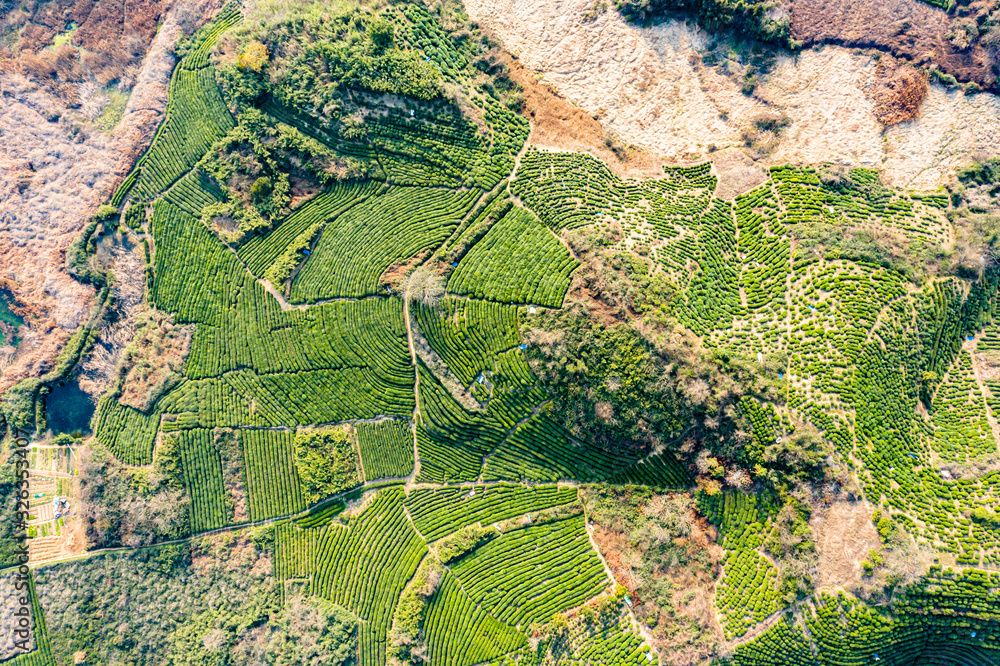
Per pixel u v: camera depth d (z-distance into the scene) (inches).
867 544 1644.9
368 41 1915.6
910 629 1637.6
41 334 1983.3
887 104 1995.6
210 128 1996.8
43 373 1972.2
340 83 1907.0
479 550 1872.5
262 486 1959.9
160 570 1962.4
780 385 1729.8
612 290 1749.5
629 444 1807.3
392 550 1905.8
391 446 1925.4
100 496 1934.1
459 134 1968.5
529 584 1843.0
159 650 1924.2
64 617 1913.1
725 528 1777.8
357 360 1923.0
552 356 1760.6
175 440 1951.3
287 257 1945.1
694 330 1788.9
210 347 1964.8
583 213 1910.7
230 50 1962.4
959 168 1940.2
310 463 1926.7
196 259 1983.3
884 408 1721.2
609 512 1845.5
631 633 1792.6
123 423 1964.8
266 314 1953.7
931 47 1989.4
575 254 1855.3
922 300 1790.1
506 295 1827.0
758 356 1776.6
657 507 1803.6
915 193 1945.1
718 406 1712.6
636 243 1860.2
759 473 1706.4
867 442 1690.5
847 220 1897.1
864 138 1995.6
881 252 1809.8
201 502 1963.6
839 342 1721.2
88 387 1977.1
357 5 1964.8
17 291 1991.9
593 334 1731.1
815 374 1721.2
